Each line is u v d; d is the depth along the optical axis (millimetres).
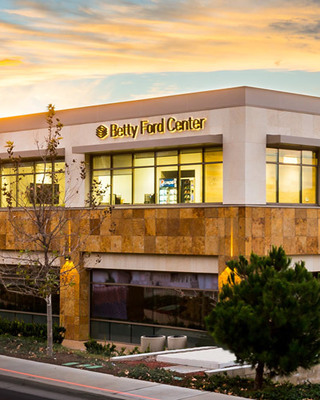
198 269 30156
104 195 32594
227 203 29328
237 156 29156
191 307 30375
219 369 20266
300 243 30547
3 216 36250
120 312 32656
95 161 33844
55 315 34938
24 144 35906
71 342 32656
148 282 31812
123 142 31906
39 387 18375
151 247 31219
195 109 30359
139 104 31922
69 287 33469
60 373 19625
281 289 16797
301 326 16547
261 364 17766
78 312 33156
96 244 32812
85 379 18766
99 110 33188
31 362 21453
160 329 31328
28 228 34875
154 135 31438
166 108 31125
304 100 31062
